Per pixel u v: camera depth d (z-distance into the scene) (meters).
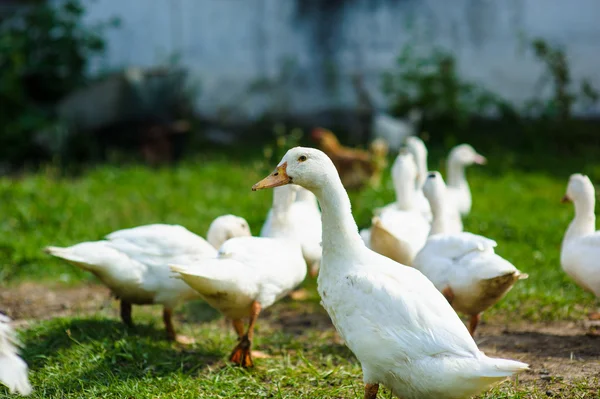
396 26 7.67
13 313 3.49
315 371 3.04
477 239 3.11
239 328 3.21
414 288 2.76
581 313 3.44
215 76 7.88
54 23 6.95
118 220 4.52
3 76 6.68
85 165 6.31
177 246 3.21
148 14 7.83
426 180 3.37
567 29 7.39
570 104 7.08
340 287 2.78
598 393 2.89
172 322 3.43
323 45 7.82
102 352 3.10
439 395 2.69
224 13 7.85
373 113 7.59
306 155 2.80
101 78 7.09
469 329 3.21
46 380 2.99
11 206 4.55
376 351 2.73
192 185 5.44
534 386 2.95
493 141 6.91
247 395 2.96
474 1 7.51
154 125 6.52
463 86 7.16
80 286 3.76
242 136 7.57
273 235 3.25
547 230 4.13
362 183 5.05
